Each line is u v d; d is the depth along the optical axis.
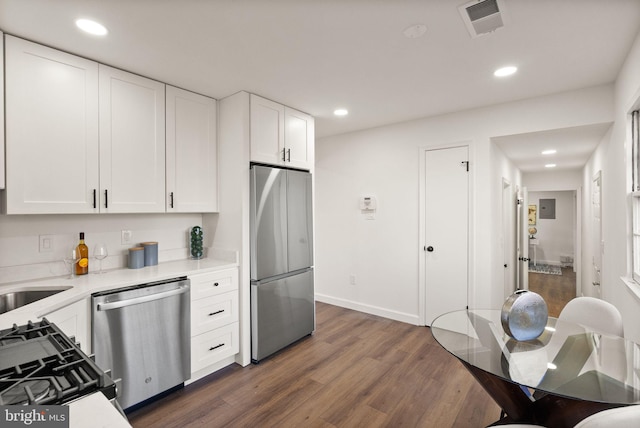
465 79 2.51
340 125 3.84
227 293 2.62
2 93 1.75
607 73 2.39
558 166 5.38
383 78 2.48
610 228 2.79
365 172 4.05
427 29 1.81
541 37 1.89
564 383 1.27
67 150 2.00
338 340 3.23
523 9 1.62
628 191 2.15
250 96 2.76
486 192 3.20
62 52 1.98
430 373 2.56
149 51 2.03
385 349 3.02
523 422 1.52
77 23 1.71
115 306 1.96
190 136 2.69
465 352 1.55
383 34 1.86
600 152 3.29
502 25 1.76
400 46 2.00
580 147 3.66
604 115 2.60
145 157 2.39
